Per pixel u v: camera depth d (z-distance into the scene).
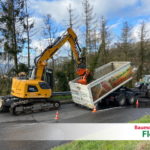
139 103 14.35
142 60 32.47
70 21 21.44
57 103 12.57
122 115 10.55
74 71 20.94
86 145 5.86
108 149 5.40
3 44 17.08
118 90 13.82
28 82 11.56
